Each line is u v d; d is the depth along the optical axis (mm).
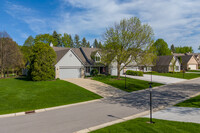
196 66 63312
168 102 12984
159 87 21844
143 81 26750
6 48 33062
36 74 23750
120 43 25750
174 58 47656
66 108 11602
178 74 40938
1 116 9539
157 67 50062
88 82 23875
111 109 11047
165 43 71312
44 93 16078
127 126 7184
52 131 7078
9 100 13359
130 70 37781
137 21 25547
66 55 28062
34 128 7484
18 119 9000
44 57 24062
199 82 26750
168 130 6539
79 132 6918
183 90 18875
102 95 16484
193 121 7879
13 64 34625
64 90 17688
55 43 59969
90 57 34562
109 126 7312
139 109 10961
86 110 10875
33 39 51438
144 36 25000
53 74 25281
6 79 29016
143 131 6473
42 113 10289
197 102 12312
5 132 7023
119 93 17594
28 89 17719
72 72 29125
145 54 25344
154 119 8383
